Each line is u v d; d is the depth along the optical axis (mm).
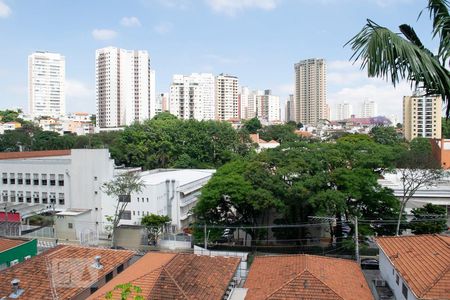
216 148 73812
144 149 71812
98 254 25031
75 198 47250
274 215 40156
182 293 18234
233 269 22312
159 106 176625
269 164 37188
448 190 45812
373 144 41938
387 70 5980
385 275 21594
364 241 35594
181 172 60281
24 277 21453
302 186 34062
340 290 18359
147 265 21906
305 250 37969
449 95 6168
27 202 51438
